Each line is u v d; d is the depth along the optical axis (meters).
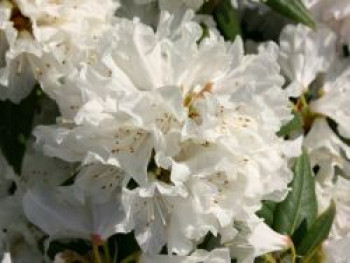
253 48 0.44
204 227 0.33
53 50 0.36
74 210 0.35
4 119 0.39
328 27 0.45
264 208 0.38
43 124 0.39
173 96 0.31
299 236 0.38
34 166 0.38
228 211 0.33
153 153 0.33
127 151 0.33
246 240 0.35
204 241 0.36
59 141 0.33
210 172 0.32
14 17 0.36
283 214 0.38
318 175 0.42
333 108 0.41
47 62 0.37
